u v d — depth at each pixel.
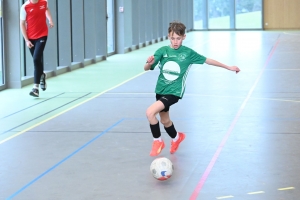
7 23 15.12
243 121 10.29
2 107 12.23
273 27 48.31
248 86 14.90
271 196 6.15
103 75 18.16
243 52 25.36
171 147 8.08
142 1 31.34
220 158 7.78
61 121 10.59
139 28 31.06
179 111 11.38
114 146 8.60
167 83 7.61
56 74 18.08
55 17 17.83
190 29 48.16
